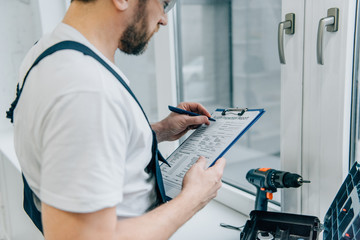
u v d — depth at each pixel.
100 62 0.59
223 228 1.11
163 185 0.78
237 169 1.57
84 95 0.52
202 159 0.78
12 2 2.01
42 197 0.53
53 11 1.95
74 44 0.59
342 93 0.84
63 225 0.53
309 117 0.94
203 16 1.90
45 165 0.52
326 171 0.92
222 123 0.92
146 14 0.66
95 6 0.62
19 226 1.78
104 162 0.52
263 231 0.82
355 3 0.80
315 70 0.90
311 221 0.78
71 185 0.51
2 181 1.96
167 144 1.52
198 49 1.95
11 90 2.12
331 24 0.82
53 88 0.53
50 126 0.52
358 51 0.83
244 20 1.92
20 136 0.62
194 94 2.01
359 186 0.65
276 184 0.89
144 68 1.94
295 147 0.98
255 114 0.86
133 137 0.63
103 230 0.54
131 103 0.62
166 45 1.40
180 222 0.66
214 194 0.74
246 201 1.17
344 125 0.85
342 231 0.65
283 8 0.93
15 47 2.07
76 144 0.51
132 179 0.68
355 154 0.90
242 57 2.00
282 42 0.92
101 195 0.52
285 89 0.98
